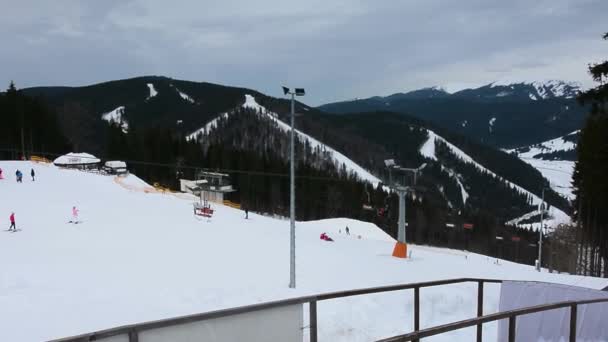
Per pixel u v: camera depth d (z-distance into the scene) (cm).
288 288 1562
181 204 4894
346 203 10162
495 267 3138
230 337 462
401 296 1194
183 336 431
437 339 828
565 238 4772
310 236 3856
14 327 948
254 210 9756
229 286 1545
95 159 7375
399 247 3078
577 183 3597
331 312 1004
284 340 504
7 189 4591
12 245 2286
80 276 1619
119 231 3011
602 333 687
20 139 8938
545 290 736
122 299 1252
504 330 768
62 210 3734
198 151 11256
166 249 2486
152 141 11062
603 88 1792
